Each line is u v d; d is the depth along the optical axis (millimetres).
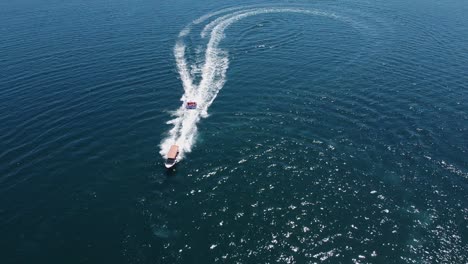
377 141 64750
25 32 113312
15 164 59406
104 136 65750
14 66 91062
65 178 56906
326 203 52594
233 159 60719
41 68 89750
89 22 121812
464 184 56062
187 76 86125
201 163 59938
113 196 53875
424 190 54969
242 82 83562
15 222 49812
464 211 51531
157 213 51094
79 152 61969
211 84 82938
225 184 55781
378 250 45969
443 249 46250
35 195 53969
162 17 126312
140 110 73250
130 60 93688
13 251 45938
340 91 79812
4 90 80125
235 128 68188
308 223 49469
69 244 46844
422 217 50562
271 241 46969
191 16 127250
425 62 93562
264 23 120625
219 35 110188
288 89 80500
